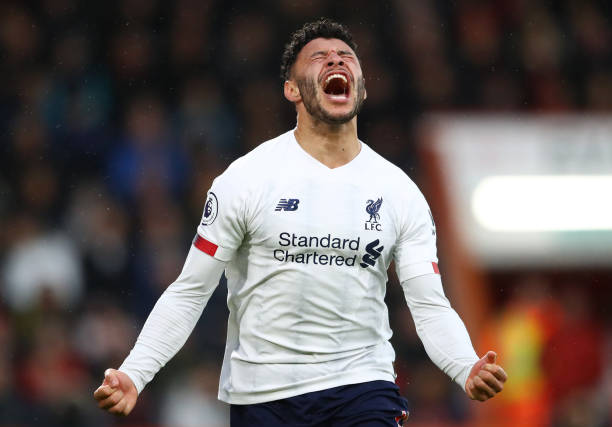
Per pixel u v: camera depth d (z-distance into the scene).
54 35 42.84
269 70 42.72
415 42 43.47
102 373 31.77
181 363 30.55
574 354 34.16
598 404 33.78
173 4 43.66
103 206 36.97
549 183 39.06
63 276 34.25
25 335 32.06
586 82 44.09
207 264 13.35
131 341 33.06
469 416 32.34
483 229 38.62
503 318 36.47
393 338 33.88
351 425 13.16
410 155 40.25
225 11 43.66
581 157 39.41
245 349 13.49
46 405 29.72
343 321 13.27
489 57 43.72
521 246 38.62
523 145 39.69
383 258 13.45
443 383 32.50
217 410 30.44
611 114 40.31
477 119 40.66
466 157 39.47
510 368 34.31
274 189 13.27
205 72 42.28
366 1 44.19
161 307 13.47
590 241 38.66
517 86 43.22
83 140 38.94
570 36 45.06
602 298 39.53
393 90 41.94
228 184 13.34
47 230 35.66
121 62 42.19
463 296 37.78
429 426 31.52
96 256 34.75
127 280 34.56
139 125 39.59
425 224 13.74
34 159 38.62
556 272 39.12
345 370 13.29
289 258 13.17
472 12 44.84
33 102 40.75
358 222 13.28
